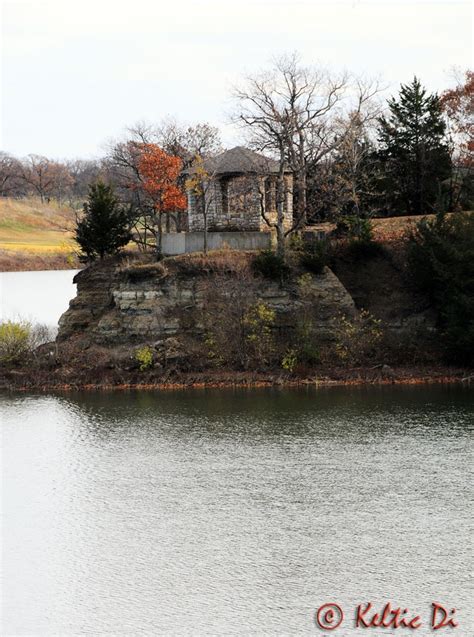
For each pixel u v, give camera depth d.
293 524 44.56
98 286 80.19
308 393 68.75
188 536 43.59
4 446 57.59
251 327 74.19
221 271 75.75
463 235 75.56
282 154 76.62
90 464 54.25
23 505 47.97
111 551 42.19
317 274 76.50
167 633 35.28
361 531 43.59
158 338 74.81
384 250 80.62
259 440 57.59
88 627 35.78
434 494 47.88
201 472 52.28
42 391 71.81
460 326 72.50
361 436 57.72
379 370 72.88
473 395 66.81
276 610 36.66
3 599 38.09
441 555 40.91
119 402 67.62
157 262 77.62
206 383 71.81
